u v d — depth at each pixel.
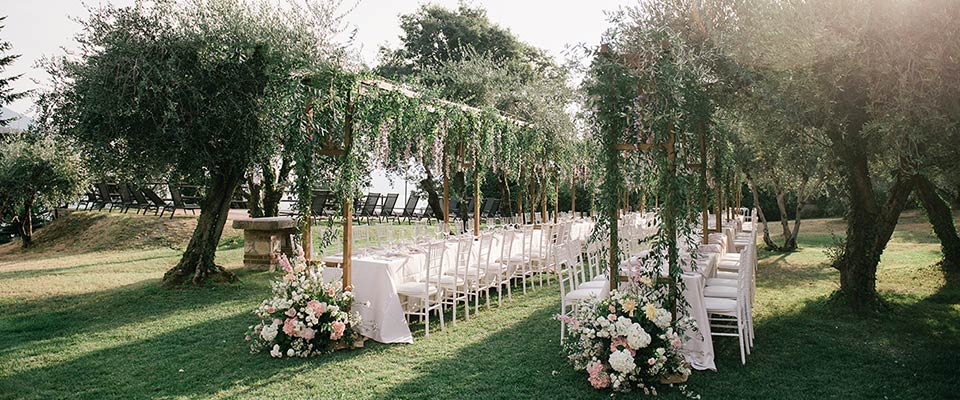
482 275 7.45
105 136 7.83
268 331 5.09
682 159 4.71
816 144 6.23
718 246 7.79
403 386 4.32
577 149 12.55
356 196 5.81
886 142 4.98
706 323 4.73
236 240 14.05
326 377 4.55
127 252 13.41
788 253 12.63
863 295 6.45
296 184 5.68
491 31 20.98
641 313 4.36
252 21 7.91
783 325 6.01
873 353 5.02
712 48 5.54
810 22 4.96
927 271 8.98
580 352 4.60
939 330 5.72
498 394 4.12
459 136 9.80
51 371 4.76
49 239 16.61
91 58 7.65
